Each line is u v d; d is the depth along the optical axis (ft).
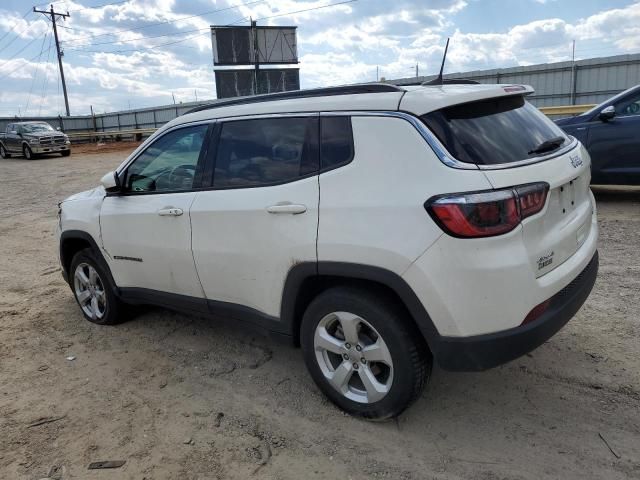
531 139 10.04
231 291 11.76
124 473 9.41
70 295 19.15
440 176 8.68
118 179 13.93
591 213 11.25
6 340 15.35
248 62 146.10
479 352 8.69
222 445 10.04
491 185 8.46
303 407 11.09
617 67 72.02
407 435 9.96
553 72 76.89
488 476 8.80
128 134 133.18
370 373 10.02
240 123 11.65
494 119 9.78
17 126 88.84
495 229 8.40
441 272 8.58
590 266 10.59
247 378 12.44
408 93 9.53
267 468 9.36
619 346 12.47
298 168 10.44
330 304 10.05
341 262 9.55
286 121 10.81
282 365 12.96
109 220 14.23
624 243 19.95
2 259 25.08
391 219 8.98
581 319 13.97
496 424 10.10
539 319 8.93
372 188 9.30
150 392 12.09
